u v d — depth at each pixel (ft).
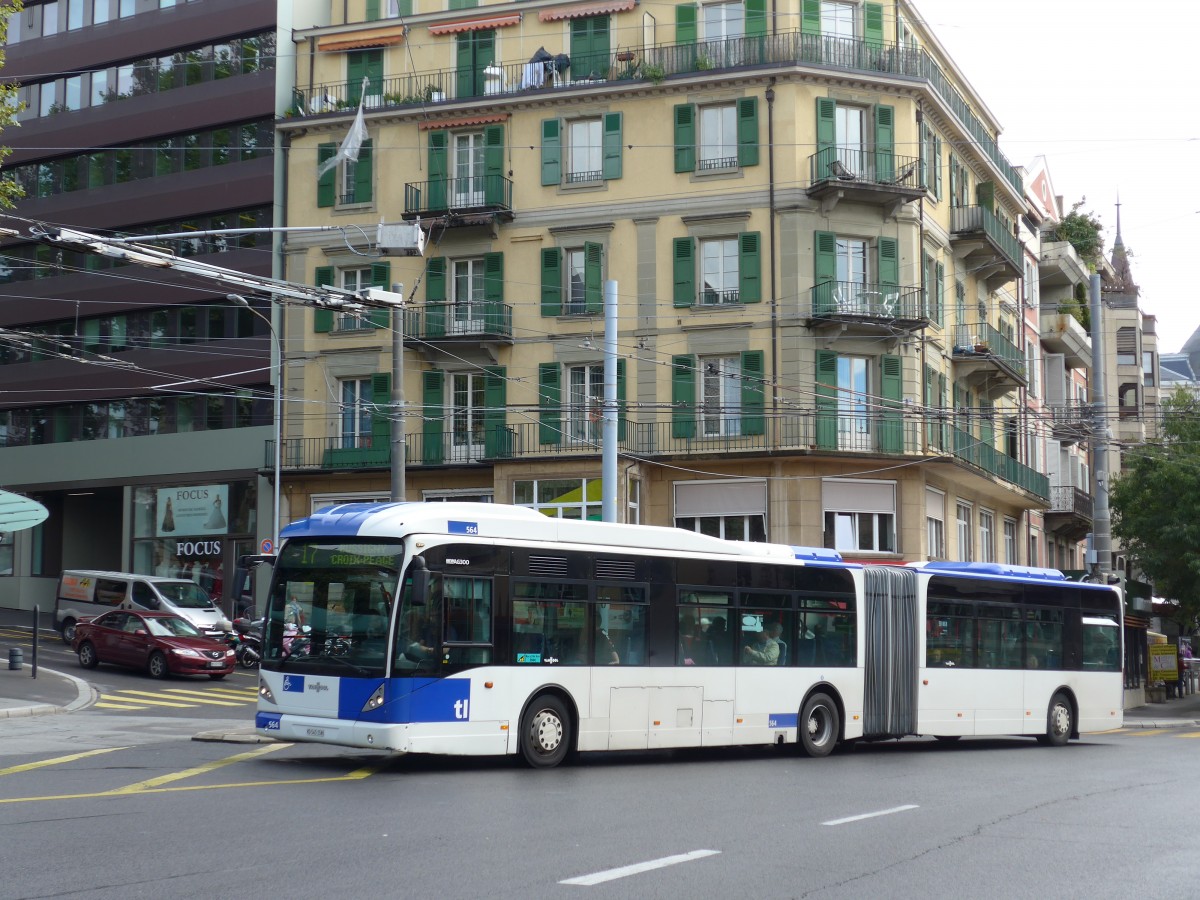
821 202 130.00
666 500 131.03
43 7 169.68
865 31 134.31
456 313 137.80
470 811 42.63
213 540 152.56
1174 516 151.23
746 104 131.23
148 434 158.71
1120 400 242.58
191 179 156.76
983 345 145.18
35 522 97.09
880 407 128.67
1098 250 219.00
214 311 154.61
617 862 33.42
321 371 143.33
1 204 96.84
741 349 129.59
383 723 53.01
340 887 29.45
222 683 113.19
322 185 145.28
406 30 144.25
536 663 57.77
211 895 28.32
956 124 143.23
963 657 78.64
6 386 166.30
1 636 143.54
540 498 129.49
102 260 162.40
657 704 62.08
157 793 45.47
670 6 135.95
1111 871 34.17
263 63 154.61
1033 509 177.17
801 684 69.05
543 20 139.54
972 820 43.65
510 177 137.80
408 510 55.72
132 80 163.32
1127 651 139.95
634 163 134.31
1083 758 72.33
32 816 39.73
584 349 133.59
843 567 72.43
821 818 43.06
